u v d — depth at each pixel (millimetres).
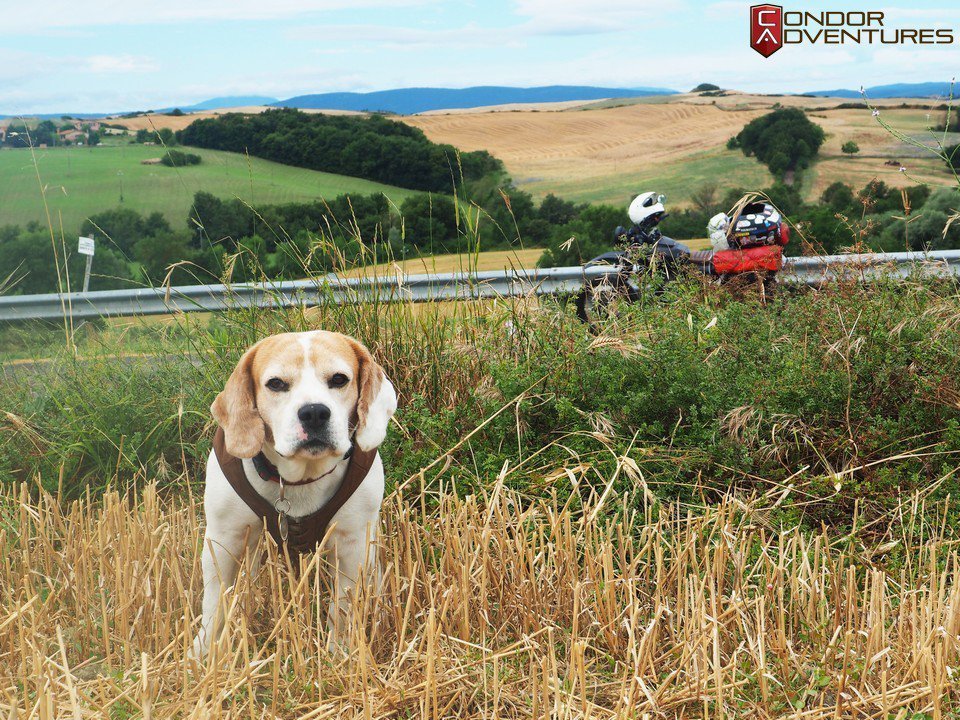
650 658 2809
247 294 5059
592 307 5547
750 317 4949
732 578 3344
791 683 2809
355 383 2924
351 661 2799
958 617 2875
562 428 4324
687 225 21469
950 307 4801
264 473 2902
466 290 5270
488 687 2768
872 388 4441
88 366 4969
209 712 2428
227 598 2967
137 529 3434
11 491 4160
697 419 4266
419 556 3236
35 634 2865
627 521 3781
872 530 3842
